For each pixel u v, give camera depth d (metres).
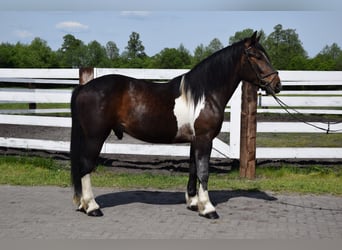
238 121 7.79
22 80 11.48
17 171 7.81
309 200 6.29
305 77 8.02
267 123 7.88
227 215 5.47
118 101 5.23
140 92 5.27
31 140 8.59
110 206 5.84
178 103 5.26
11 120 8.80
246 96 7.40
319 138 11.78
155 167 8.23
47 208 5.68
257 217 5.40
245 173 7.55
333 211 5.72
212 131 5.25
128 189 6.85
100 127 5.19
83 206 5.37
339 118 14.77
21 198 6.20
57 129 12.77
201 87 5.21
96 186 6.95
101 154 8.89
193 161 5.65
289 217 5.42
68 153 9.20
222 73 5.27
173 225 5.02
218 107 5.25
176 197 6.39
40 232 4.70
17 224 4.97
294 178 7.61
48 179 7.32
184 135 5.36
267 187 6.95
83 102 5.20
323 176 7.68
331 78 7.98
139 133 5.35
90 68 8.11
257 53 5.26
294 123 7.94
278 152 7.91
